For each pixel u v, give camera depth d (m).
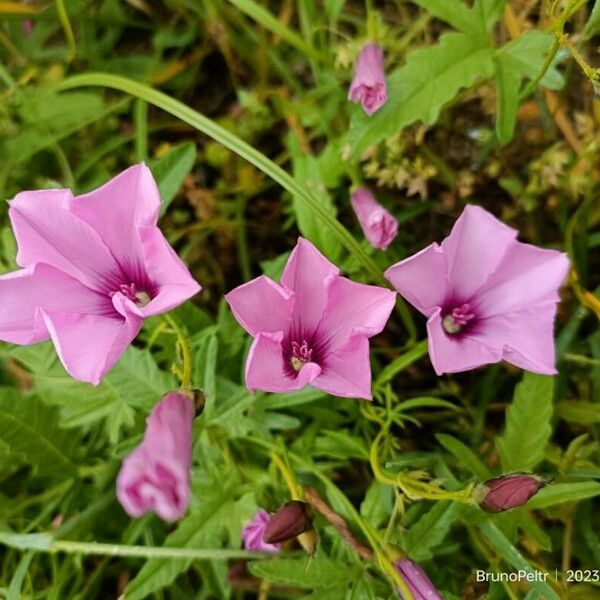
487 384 0.21
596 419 0.20
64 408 0.20
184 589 0.22
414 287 0.16
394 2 0.25
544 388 0.18
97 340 0.15
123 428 0.21
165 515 0.12
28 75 0.24
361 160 0.22
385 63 0.23
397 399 0.21
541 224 0.23
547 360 0.16
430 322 0.15
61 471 0.21
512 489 0.15
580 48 0.21
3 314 0.15
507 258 0.16
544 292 0.16
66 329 0.15
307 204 0.18
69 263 0.16
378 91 0.19
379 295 0.15
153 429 0.14
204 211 0.24
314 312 0.16
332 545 0.19
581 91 0.23
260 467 0.20
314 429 0.20
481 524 0.18
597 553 0.19
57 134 0.23
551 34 0.19
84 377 0.15
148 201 0.15
